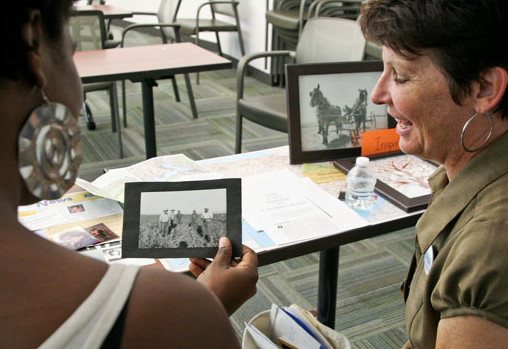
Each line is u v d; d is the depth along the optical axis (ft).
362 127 4.96
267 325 3.67
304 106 4.79
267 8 14.37
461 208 2.43
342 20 8.05
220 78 15.60
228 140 11.24
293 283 6.87
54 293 1.09
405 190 4.26
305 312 3.74
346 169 4.63
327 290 5.21
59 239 3.45
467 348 2.19
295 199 4.10
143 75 7.41
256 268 2.70
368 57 10.25
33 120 1.24
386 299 6.56
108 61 7.86
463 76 2.27
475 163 2.44
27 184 1.26
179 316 1.18
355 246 7.65
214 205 2.92
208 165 4.67
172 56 8.28
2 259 1.08
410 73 2.46
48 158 1.31
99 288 1.12
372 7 2.43
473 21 2.13
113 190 4.04
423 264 2.77
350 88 4.89
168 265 3.28
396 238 7.87
